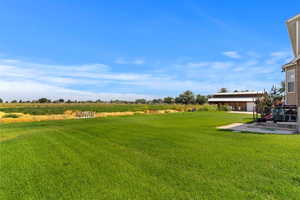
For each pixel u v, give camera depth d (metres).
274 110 14.44
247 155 5.97
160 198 3.40
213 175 4.41
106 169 4.99
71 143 8.47
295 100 12.93
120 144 8.09
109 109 39.28
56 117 24.41
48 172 4.84
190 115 28.34
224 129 12.54
